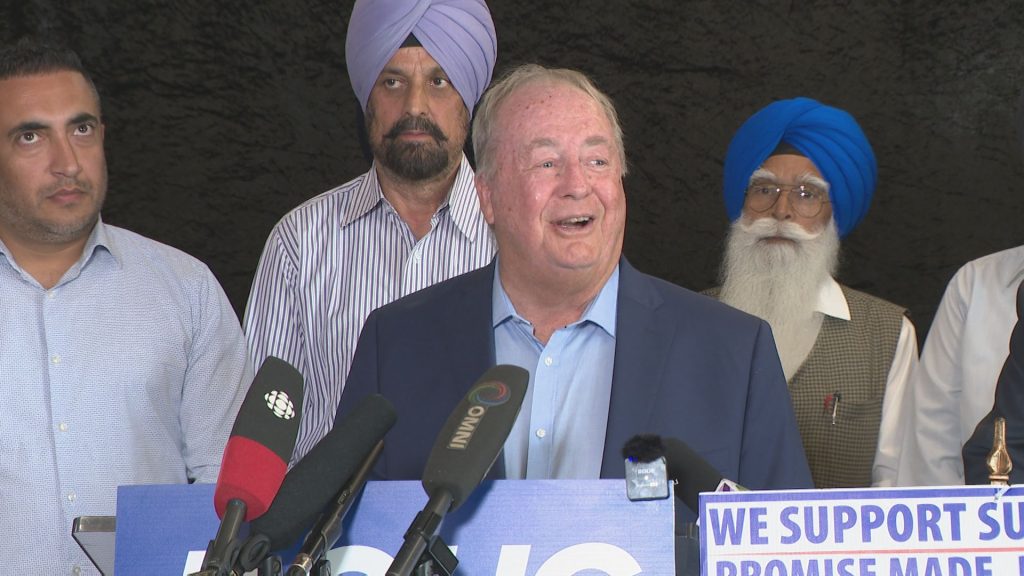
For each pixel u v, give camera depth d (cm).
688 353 208
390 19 304
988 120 471
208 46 472
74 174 262
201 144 473
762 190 359
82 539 144
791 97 480
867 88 477
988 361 311
